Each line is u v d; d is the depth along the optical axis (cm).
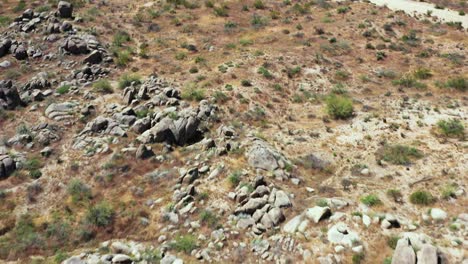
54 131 2603
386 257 1583
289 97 3181
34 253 1817
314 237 1709
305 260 1619
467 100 3045
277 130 2698
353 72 3619
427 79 3475
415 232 1694
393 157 2316
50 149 2441
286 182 2112
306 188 2070
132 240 1858
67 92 3070
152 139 2455
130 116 2656
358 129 2695
